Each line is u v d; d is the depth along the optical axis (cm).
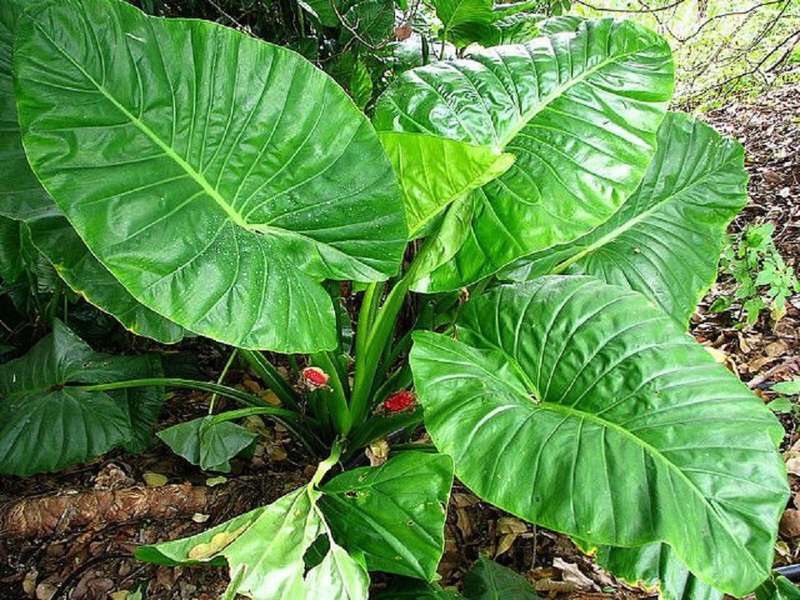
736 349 232
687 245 172
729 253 232
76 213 88
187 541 97
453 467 106
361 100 201
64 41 85
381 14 217
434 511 104
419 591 119
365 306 141
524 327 131
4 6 104
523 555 155
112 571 141
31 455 140
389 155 114
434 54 229
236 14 210
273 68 99
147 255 93
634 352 120
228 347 222
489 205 136
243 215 106
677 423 105
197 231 98
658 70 146
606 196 135
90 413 146
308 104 101
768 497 95
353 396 153
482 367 123
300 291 109
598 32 151
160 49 92
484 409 111
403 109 142
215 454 148
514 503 100
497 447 106
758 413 106
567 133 139
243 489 158
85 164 88
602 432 106
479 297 140
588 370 120
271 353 220
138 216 92
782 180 332
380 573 142
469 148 105
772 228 226
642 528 93
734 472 97
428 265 133
